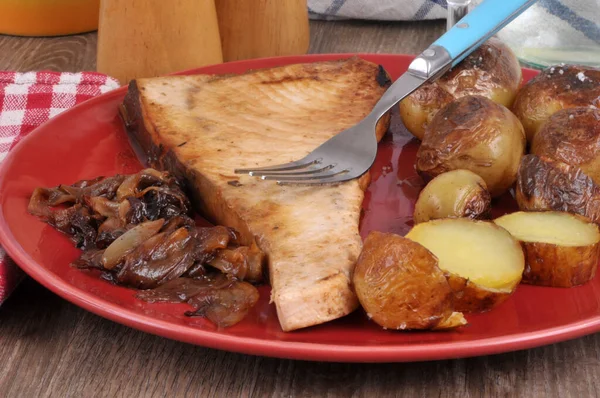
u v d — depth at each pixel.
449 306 0.30
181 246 0.33
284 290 0.30
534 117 0.40
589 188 0.35
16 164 0.40
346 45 0.58
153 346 0.33
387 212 0.38
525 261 0.32
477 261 0.31
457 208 0.35
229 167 0.38
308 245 0.33
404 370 0.32
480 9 0.43
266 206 0.35
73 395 0.31
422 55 0.41
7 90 0.46
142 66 0.49
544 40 0.52
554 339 0.30
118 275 0.33
